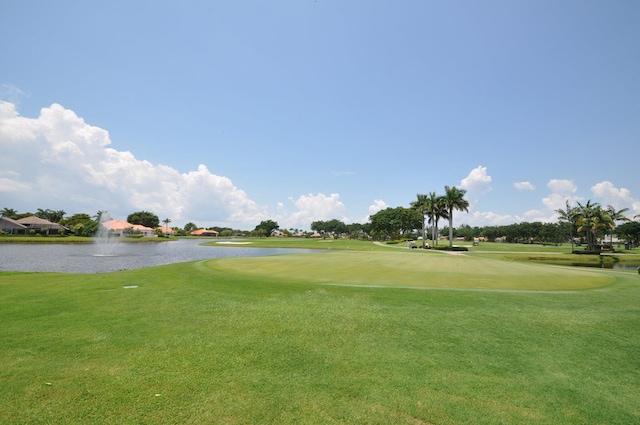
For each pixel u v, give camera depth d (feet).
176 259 125.29
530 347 21.71
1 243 222.48
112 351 20.21
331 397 15.51
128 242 296.30
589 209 217.97
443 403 15.20
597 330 24.94
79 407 14.42
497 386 16.78
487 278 56.70
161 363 18.61
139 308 29.96
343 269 66.03
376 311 29.25
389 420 13.94
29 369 17.79
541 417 14.34
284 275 56.39
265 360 19.13
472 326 25.46
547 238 407.03
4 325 25.11
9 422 13.35
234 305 30.94
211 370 17.84
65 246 204.95
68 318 26.91
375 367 18.53
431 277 56.39
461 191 208.64
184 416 13.91
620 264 147.54
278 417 13.94
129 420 13.60
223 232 590.55
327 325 25.16
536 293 38.70
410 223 392.68
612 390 16.69
